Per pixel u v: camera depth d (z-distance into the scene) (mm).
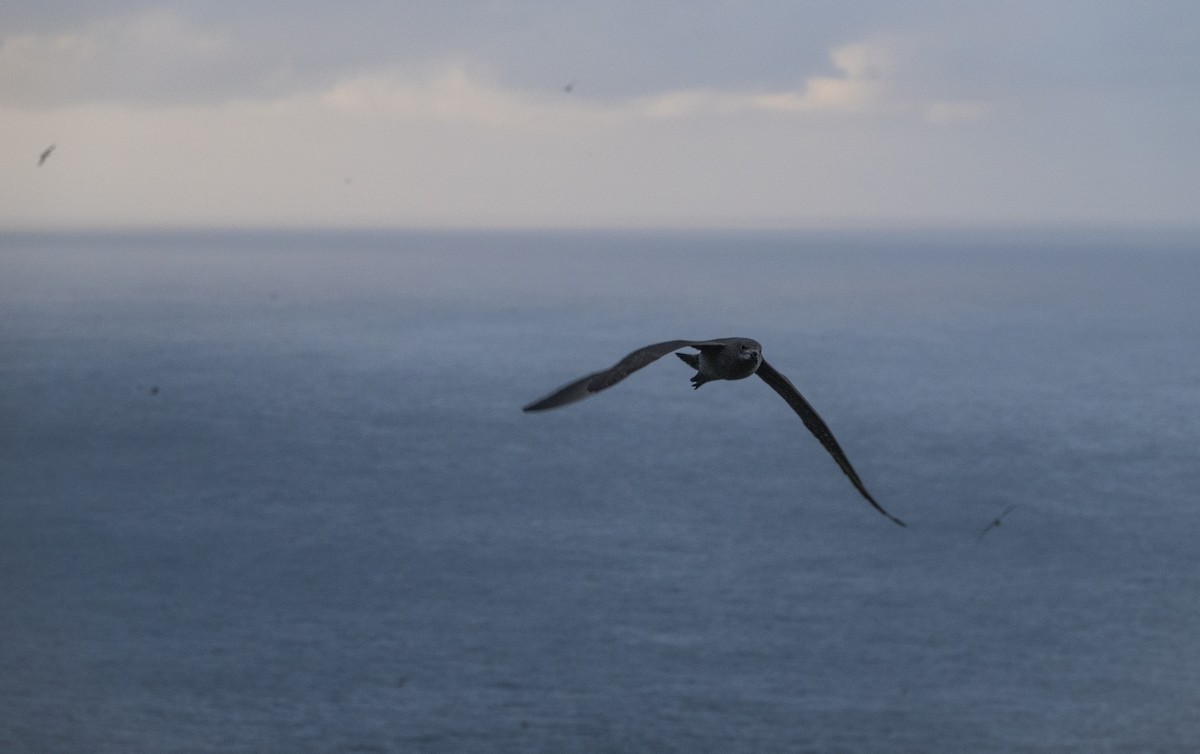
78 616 62094
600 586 67250
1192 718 48625
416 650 57062
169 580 68438
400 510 86188
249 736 48156
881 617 61562
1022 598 64688
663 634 59125
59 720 49531
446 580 68500
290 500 89250
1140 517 82375
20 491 91000
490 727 48656
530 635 59031
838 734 47719
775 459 106062
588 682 53188
